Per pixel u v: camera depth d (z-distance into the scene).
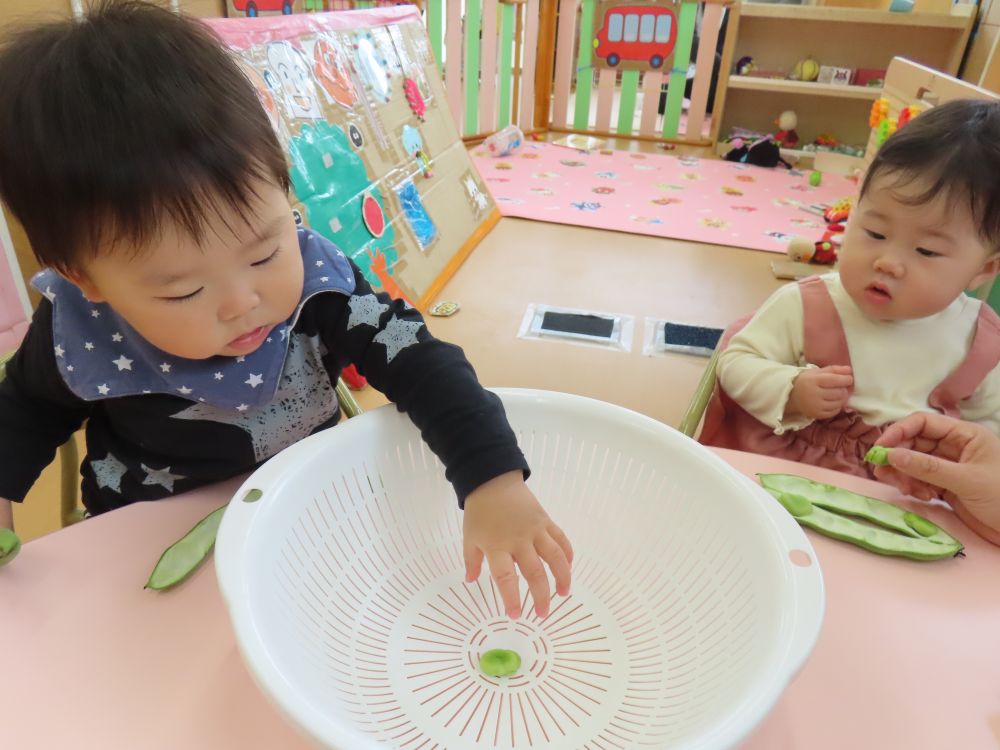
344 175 1.56
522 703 0.53
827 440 0.88
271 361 0.61
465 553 0.52
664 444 0.61
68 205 0.43
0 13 1.36
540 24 3.43
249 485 0.51
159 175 0.42
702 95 3.40
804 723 0.46
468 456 0.54
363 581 0.58
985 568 0.58
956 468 0.60
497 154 3.04
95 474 0.68
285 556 0.50
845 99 3.31
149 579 0.53
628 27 3.33
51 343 0.59
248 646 0.40
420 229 1.85
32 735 0.42
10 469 0.61
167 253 0.44
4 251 1.38
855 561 0.58
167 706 0.45
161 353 0.57
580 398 0.65
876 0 3.39
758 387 0.87
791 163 3.19
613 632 0.58
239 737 0.43
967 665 0.50
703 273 2.08
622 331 1.77
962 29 2.96
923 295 0.75
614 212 2.48
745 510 0.54
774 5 3.09
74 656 0.47
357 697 0.49
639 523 0.62
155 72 0.43
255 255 0.48
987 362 0.84
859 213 0.78
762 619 0.47
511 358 1.65
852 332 0.87
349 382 1.48
